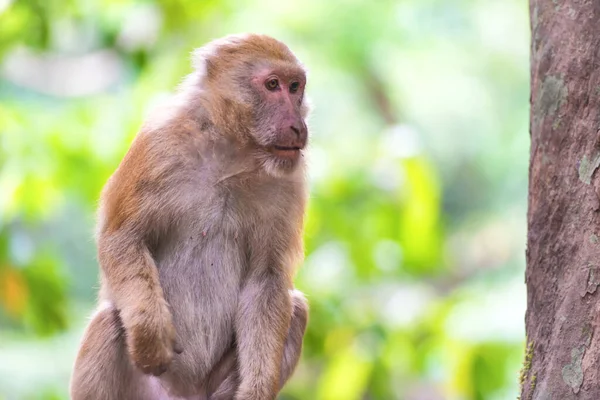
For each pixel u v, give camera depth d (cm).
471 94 2327
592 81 761
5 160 1413
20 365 1520
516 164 2342
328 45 2134
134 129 1426
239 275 960
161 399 976
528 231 801
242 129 929
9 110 1447
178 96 958
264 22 2016
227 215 941
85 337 915
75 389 909
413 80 2306
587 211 757
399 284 1677
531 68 816
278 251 955
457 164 2397
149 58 1565
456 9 2283
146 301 877
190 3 1576
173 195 923
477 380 1315
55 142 1422
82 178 1430
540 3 797
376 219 1511
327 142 1639
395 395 1394
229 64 947
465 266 2400
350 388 1353
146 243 931
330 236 1520
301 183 963
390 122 2272
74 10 1545
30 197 1417
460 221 2483
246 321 945
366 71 2234
